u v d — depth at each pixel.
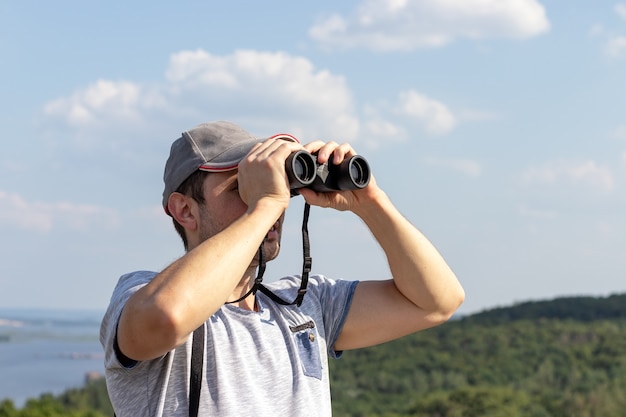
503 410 71.94
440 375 82.56
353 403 72.62
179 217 3.93
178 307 3.22
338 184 3.95
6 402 46.31
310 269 4.00
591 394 79.88
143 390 3.48
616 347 93.94
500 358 89.81
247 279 3.87
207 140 3.90
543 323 105.81
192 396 3.46
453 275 4.30
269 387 3.61
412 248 4.15
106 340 3.56
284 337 3.82
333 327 4.25
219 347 3.58
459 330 100.69
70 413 48.69
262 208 3.55
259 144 3.75
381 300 4.29
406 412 71.56
